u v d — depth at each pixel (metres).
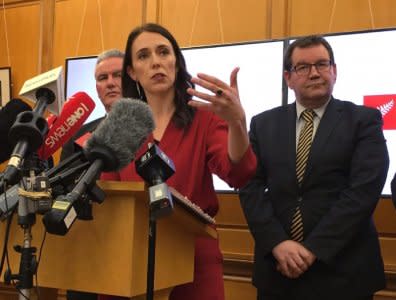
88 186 0.96
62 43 4.21
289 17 3.43
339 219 2.06
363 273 2.09
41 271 1.14
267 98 3.23
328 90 2.32
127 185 1.03
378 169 2.14
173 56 1.60
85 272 1.09
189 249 1.30
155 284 1.15
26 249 0.94
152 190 0.97
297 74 2.35
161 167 1.03
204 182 1.52
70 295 2.26
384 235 3.01
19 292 0.93
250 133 2.47
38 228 1.15
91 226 1.10
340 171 2.20
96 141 1.02
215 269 1.48
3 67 4.38
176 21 3.79
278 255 2.09
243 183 1.31
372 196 2.11
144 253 1.10
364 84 2.97
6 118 1.20
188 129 1.53
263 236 2.17
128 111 1.05
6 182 0.93
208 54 3.42
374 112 2.26
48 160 1.29
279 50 3.23
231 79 1.21
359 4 3.23
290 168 2.25
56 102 1.12
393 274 2.92
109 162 1.01
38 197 0.90
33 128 0.97
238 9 3.59
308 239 2.07
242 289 3.31
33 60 4.31
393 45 2.92
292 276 2.06
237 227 3.40
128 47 1.69
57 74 1.11
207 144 1.50
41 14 4.32
